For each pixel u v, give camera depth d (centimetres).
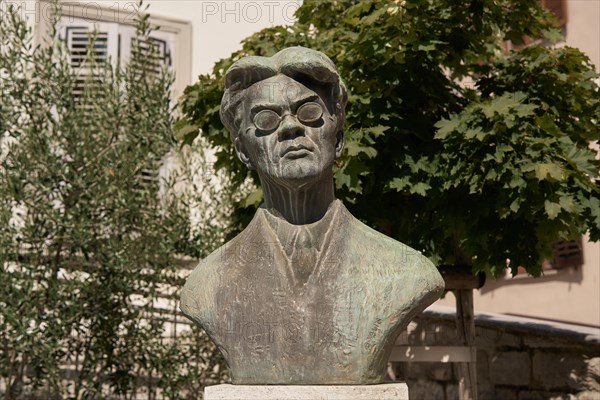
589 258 751
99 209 623
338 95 295
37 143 599
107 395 671
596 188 425
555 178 398
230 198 668
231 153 505
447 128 431
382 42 432
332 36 489
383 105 448
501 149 418
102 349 610
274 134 287
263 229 295
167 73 663
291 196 291
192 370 644
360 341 275
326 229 292
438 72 479
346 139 432
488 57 523
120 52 795
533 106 431
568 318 773
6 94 615
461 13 459
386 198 473
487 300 889
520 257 448
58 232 587
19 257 584
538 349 588
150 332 633
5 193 575
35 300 577
